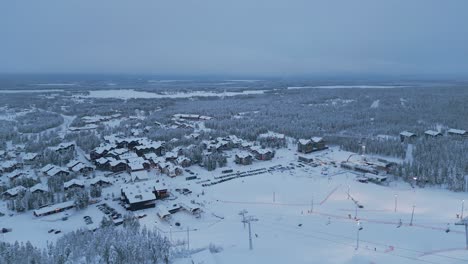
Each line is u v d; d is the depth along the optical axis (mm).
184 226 87812
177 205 99438
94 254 61469
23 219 93062
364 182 119188
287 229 81250
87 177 123500
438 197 102688
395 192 108188
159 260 60000
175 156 141375
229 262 61250
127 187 107812
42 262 58031
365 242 71000
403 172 120875
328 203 101125
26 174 122688
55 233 84750
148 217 93938
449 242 69438
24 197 99688
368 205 98250
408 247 67500
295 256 63938
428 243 69312
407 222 83562
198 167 137500
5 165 128625
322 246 69500
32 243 78125
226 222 89375
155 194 105688
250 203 102625
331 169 134625
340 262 60844
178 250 66000
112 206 100938
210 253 63969
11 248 63500
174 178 124625
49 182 111188
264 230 81312
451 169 116625
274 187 115438
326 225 83312
